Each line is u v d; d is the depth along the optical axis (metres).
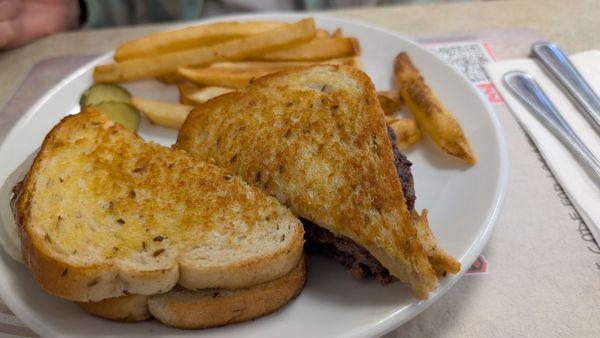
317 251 0.25
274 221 0.23
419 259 0.20
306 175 0.24
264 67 0.35
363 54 0.37
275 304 0.22
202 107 0.29
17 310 0.21
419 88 0.31
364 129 0.24
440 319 0.23
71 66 0.42
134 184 0.24
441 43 0.41
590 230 0.26
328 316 0.21
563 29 0.41
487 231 0.24
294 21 0.40
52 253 0.21
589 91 0.33
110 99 0.34
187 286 0.21
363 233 0.22
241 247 0.22
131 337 0.21
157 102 0.33
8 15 0.44
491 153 0.28
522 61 0.37
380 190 0.22
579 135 0.30
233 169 0.26
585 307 0.23
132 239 0.22
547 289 0.24
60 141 0.26
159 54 0.37
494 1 0.46
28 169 0.27
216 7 0.56
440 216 0.26
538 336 0.22
